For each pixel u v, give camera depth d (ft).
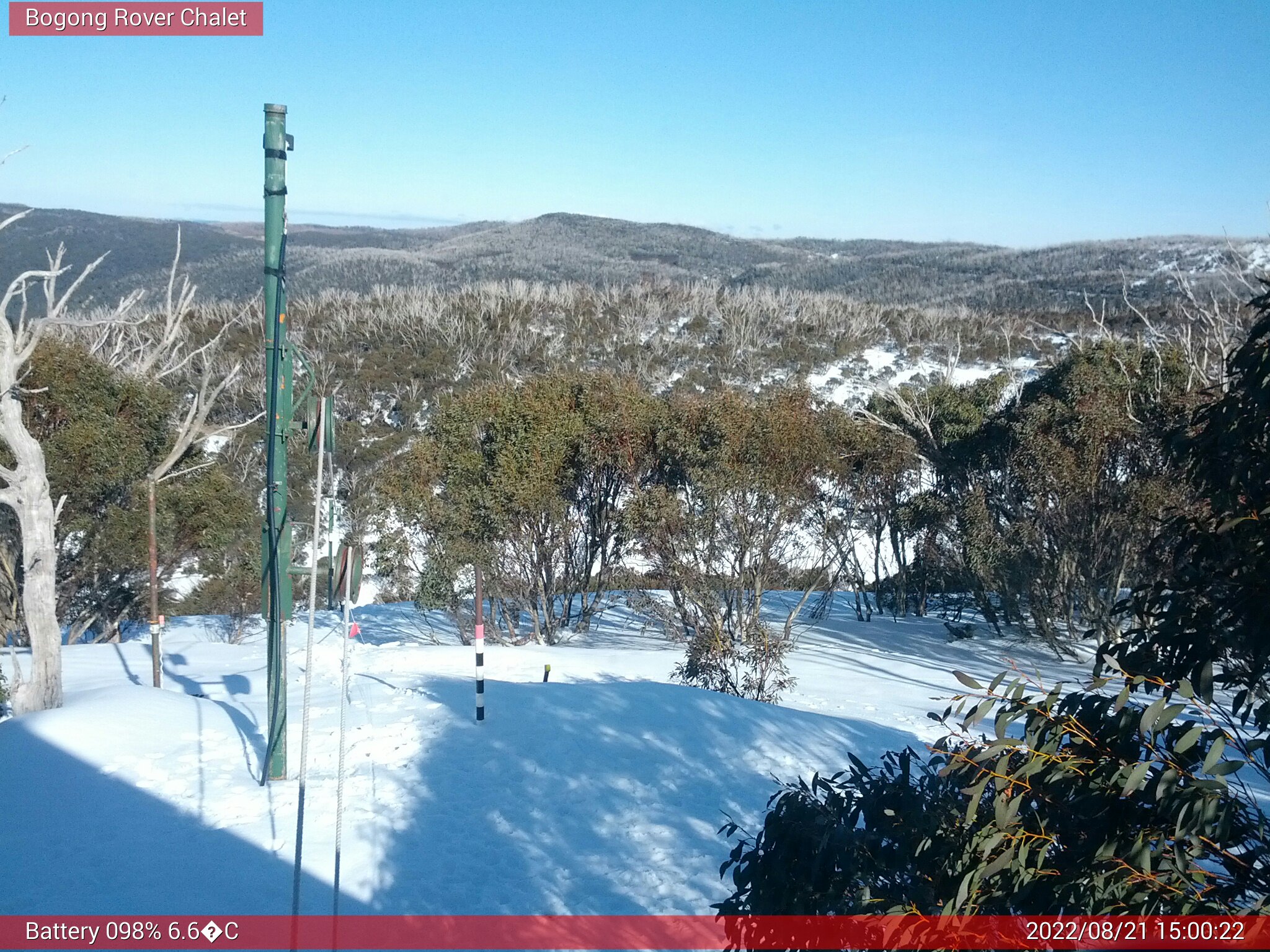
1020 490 73.51
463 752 29.50
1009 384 109.50
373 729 32.24
